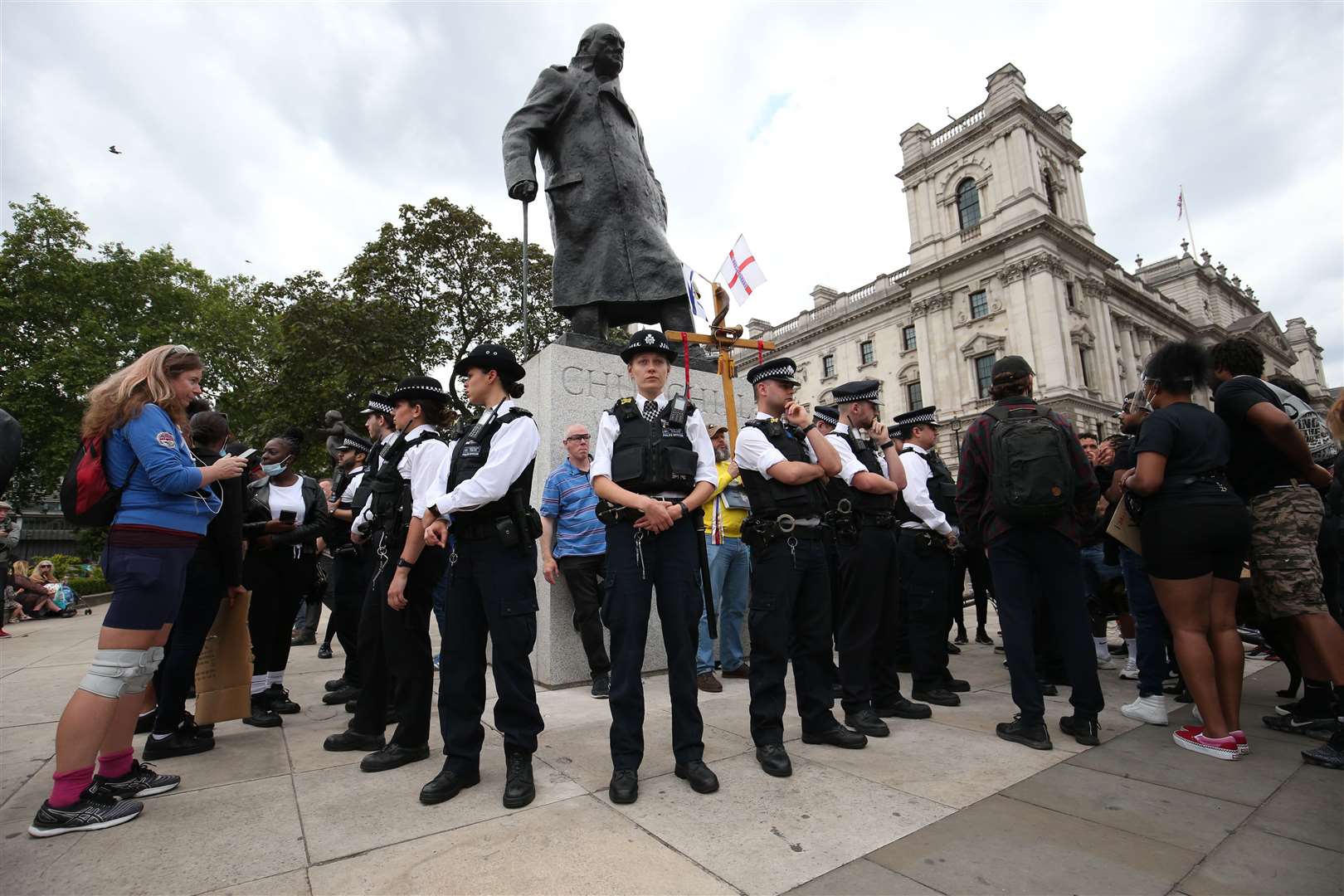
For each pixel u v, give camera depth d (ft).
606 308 19.21
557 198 19.57
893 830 7.26
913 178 120.47
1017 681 10.53
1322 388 194.29
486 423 9.27
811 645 10.47
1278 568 10.43
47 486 80.33
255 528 12.76
